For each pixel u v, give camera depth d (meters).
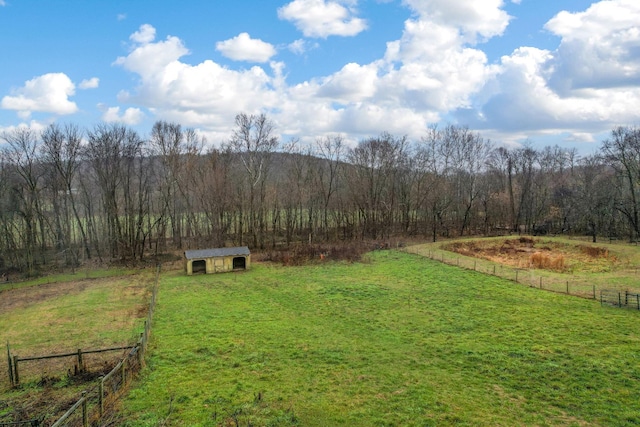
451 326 26.27
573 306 29.31
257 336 25.25
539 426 15.03
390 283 38.22
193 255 46.53
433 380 18.95
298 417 15.84
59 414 16.05
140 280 45.06
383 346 23.36
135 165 66.56
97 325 29.47
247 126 90.19
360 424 15.37
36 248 56.38
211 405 16.77
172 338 25.12
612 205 63.22
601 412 15.86
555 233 70.50
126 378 18.94
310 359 21.62
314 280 40.84
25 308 35.50
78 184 66.19
